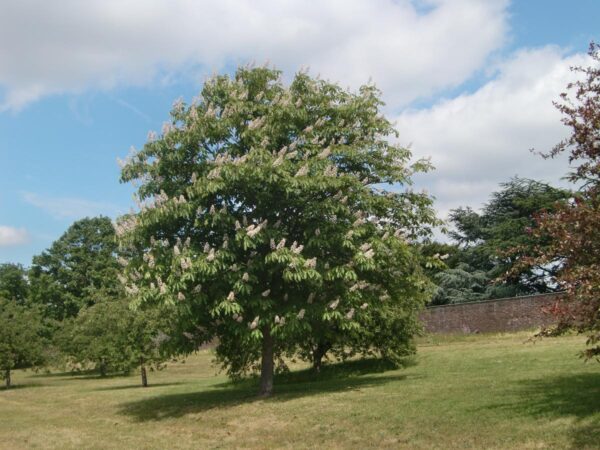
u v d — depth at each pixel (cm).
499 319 2967
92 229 5691
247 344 1514
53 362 3197
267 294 1352
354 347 2019
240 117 1420
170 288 1279
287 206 1423
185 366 3691
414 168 1545
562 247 817
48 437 1254
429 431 932
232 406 1386
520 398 1073
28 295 6109
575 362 1466
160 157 1427
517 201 4516
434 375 1587
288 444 984
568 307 798
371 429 999
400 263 1545
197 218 1331
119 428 1302
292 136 1466
